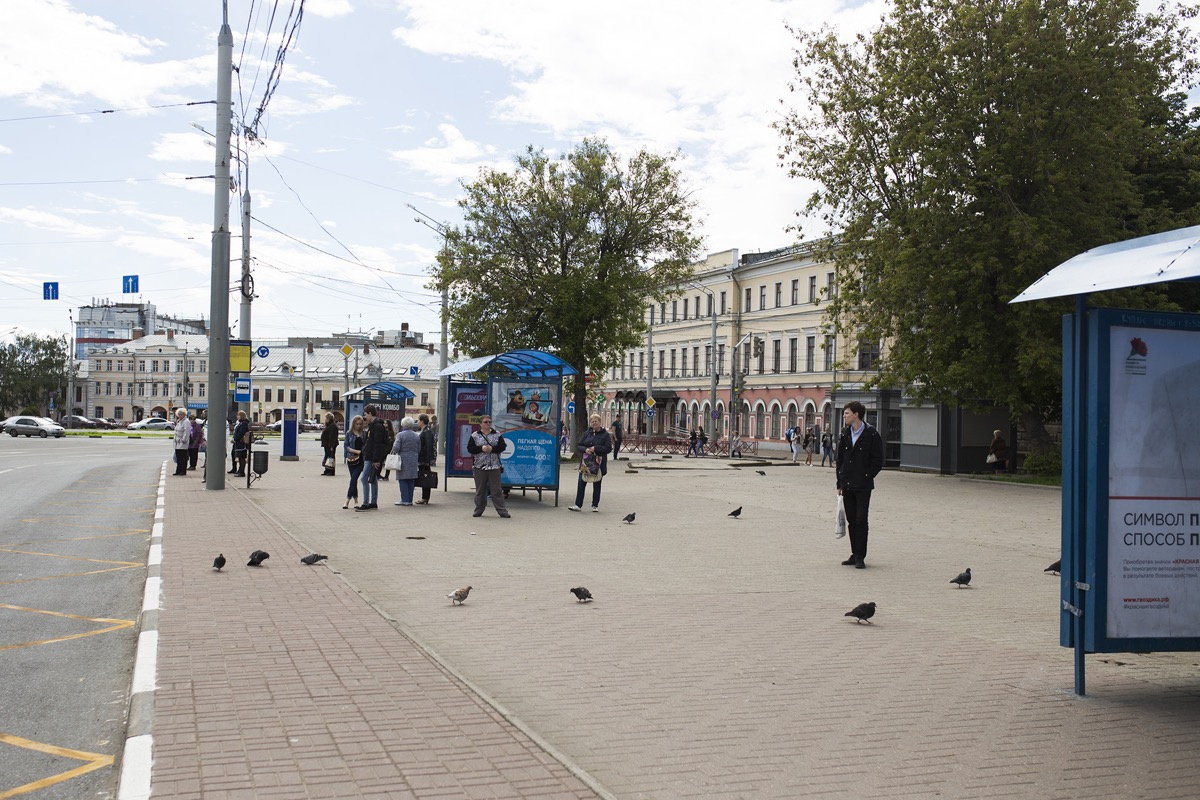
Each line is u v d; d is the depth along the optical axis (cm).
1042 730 587
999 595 1086
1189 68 3447
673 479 3209
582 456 2053
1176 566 661
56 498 2172
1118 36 3162
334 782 470
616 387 9575
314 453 4812
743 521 1866
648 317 8988
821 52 3562
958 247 3138
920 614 963
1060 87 3080
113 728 588
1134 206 3284
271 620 838
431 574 1160
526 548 1420
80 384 13112
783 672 718
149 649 727
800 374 6806
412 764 497
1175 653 810
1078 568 666
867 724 593
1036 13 3031
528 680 688
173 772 480
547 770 493
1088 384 663
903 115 3250
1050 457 3259
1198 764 530
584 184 4359
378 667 689
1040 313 2995
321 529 1609
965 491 2806
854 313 3688
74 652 775
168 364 12988
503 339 4384
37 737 571
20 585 1075
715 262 7938
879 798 474
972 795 480
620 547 1451
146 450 5106
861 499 1288
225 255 2288
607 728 580
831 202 3556
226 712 578
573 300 4200
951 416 3784
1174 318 665
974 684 693
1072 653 800
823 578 1189
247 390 2966
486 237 4369
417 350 12850
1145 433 660
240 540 1366
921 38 3198
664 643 809
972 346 3186
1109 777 508
